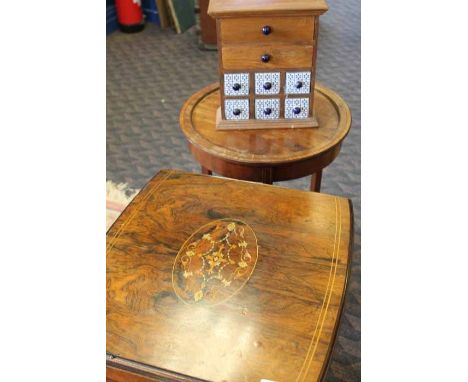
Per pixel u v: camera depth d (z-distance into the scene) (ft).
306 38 4.43
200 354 2.89
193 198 4.16
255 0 4.38
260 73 4.65
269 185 4.30
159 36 13.53
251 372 2.77
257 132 4.93
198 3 12.35
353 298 5.55
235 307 3.18
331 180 7.64
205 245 3.67
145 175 7.99
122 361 2.87
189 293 3.29
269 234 3.75
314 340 2.94
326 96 5.46
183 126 5.05
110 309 3.19
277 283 3.33
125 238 3.76
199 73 11.41
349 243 3.65
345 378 4.73
